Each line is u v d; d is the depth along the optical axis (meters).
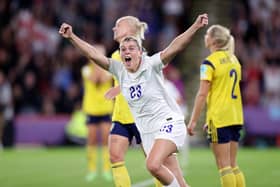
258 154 52.94
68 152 54.91
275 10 72.12
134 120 24.62
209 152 55.38
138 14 69.62
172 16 70.31
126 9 70.00
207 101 27.02
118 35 25.38
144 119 23.66
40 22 67.50
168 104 23.61
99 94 40.28
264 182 36.12
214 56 26.84
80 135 59.78
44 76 63.88
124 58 23.17
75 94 62.53
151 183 35.69
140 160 48.41
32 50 65.56
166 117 23.42
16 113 61.88
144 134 23.86
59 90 63.19
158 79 23.31
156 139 23.27
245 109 61.53
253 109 61.59
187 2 70.94
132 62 23.14
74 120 60.28
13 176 39.75
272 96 65.50
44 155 52.53
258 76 65.62
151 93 23.27
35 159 49.59
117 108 26.00
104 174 39.25
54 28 67.88
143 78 23.22
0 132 59.88
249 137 60.94
